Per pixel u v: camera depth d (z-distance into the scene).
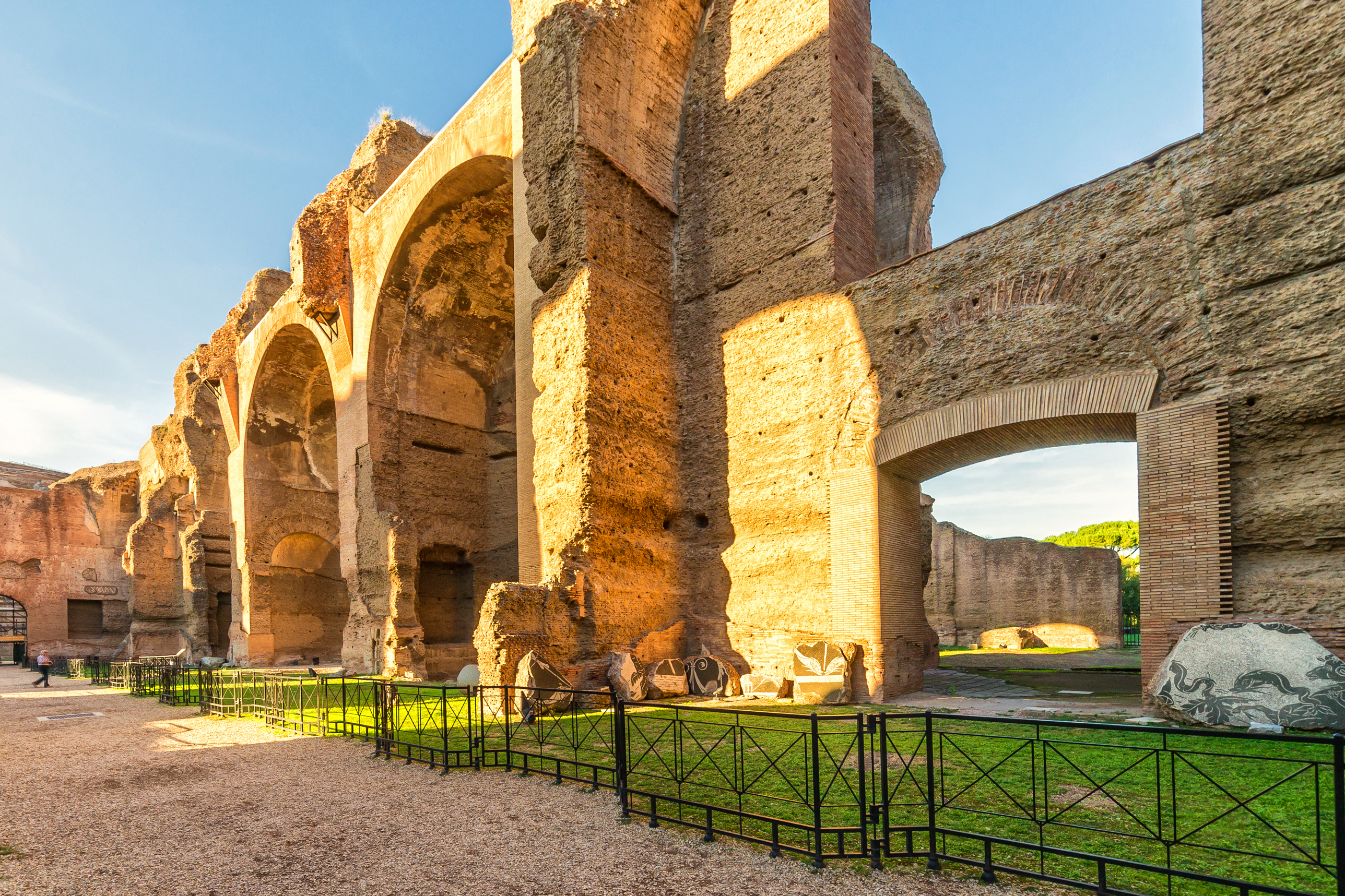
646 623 13.45
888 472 12.00
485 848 4.88
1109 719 8.55
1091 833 4.71
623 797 5.50
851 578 11.82
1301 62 8.33
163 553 36.03
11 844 5.24
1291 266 8.20
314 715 11.45
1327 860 4.12
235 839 5.25
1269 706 7.41
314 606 29.33
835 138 13.16
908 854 4.36
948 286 11.31
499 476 23.31
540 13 14.71
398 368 21.70
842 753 7.24
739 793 4.98
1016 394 10.26
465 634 22.67
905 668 11.82
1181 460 8.73
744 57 14.88
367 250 21.80
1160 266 9.24
